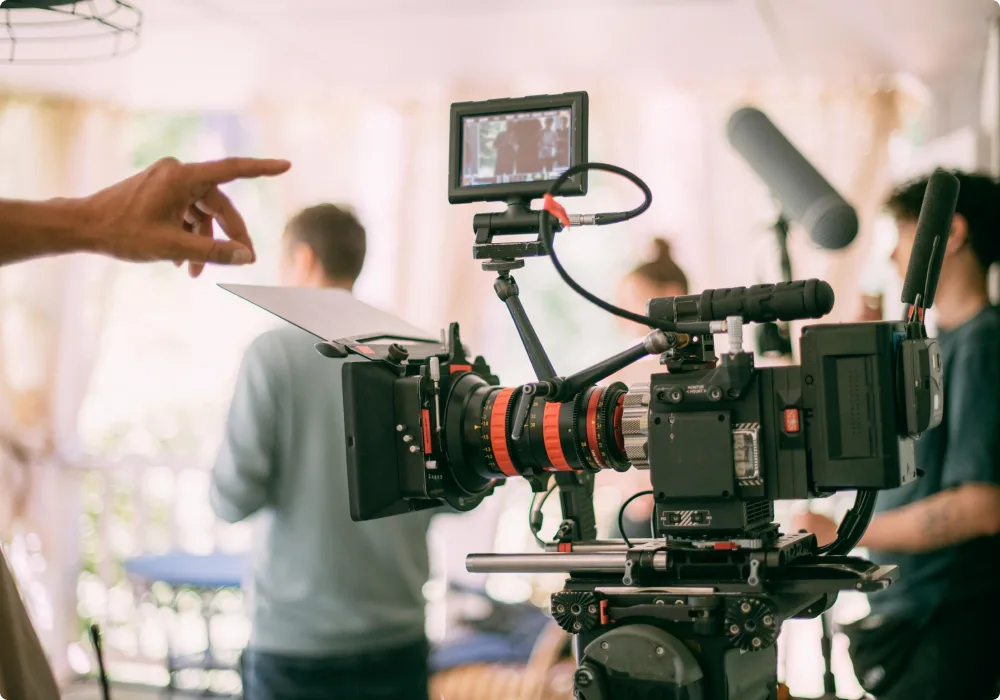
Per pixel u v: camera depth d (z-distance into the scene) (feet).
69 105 15.28
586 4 11.32
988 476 6.62
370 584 6.91
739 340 4.25
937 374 4.34
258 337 7.06
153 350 17.04
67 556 14.82
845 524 4.86
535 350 4.65
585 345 15.98
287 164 3.52
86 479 15.07
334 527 6.86
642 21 11.88
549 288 16.03
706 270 14.30
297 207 15.43
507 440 4.83
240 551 14.73
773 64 13.48
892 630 7.04
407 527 7.09
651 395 4.41
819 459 4.14
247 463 6.86
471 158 4.84
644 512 9.45
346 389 4.81
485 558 4.81
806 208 8.71
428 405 4.90
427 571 7.37
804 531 4.95
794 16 11.64
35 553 14.66
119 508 15.15
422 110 15.03
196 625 14.17
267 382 6.85
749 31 12.19
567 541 4.88
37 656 3.80
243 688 7.15
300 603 6.82
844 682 11.52
